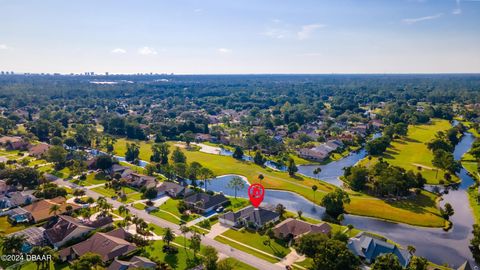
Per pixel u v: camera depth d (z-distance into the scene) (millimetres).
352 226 127125
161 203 156500
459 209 152625
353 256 97875
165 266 101438
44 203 142625
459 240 126250
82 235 122688
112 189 171500
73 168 194125
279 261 108188
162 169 197750
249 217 135375
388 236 128875
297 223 126688
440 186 180375
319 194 170125
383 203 156750
